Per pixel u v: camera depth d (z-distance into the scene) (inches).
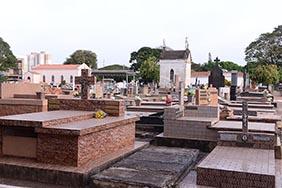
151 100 1095.0
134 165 323.3
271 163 306.5
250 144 384.5
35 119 327.9
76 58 3855.8
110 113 427.5
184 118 483.8
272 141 378.0
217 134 434.6
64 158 313.9
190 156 373.7
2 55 2674.7
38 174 304.8
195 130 456.1
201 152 444.1
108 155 365.4
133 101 857.5
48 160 318.7
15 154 338.0
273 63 3223.4
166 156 369.4
